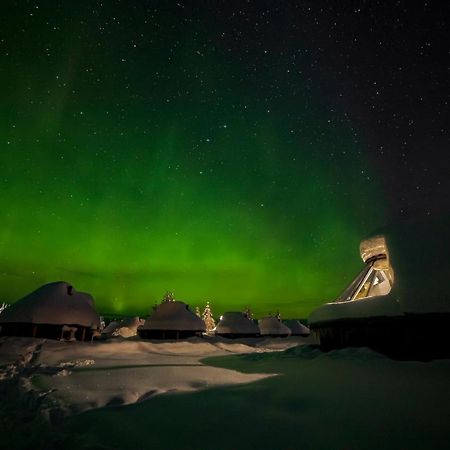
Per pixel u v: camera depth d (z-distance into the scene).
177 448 2.71
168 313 23.80
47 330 16.28
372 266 10.88
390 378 4.93
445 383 4.50
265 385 4.59
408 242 8.39
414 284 7.84
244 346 16.89
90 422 3.37
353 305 8.93
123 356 11.05
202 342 18.80
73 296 18.12
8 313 16.41
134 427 3.17
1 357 10.16
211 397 4.07
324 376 5.22
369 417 3.18
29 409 4.16
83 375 6.16
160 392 4.48
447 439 2.66
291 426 3.03
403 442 2.63
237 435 2.90
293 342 21.12
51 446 3.00
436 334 7.36
